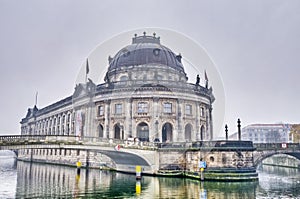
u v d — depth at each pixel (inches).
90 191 1188.5
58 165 2824.8
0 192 1168.2
